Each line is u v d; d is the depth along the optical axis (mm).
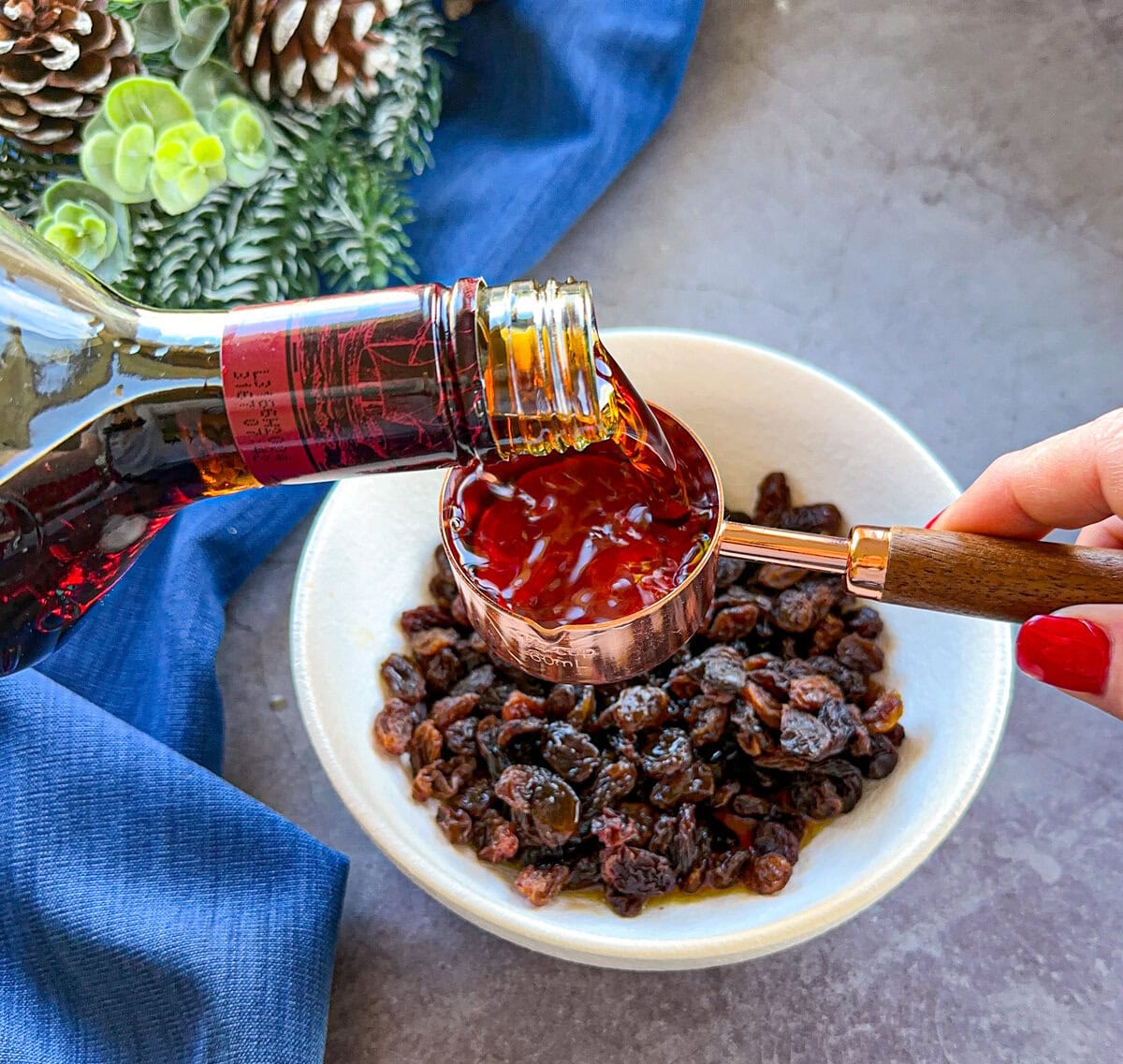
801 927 302
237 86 371
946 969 350
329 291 402
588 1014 346
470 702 346
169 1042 317
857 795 335
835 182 456
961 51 469
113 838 327
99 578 302
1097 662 280
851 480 366
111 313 281
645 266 445
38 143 352
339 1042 344
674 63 436
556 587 310
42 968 318
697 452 317
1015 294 439
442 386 261
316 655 336
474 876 328
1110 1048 341
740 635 353
